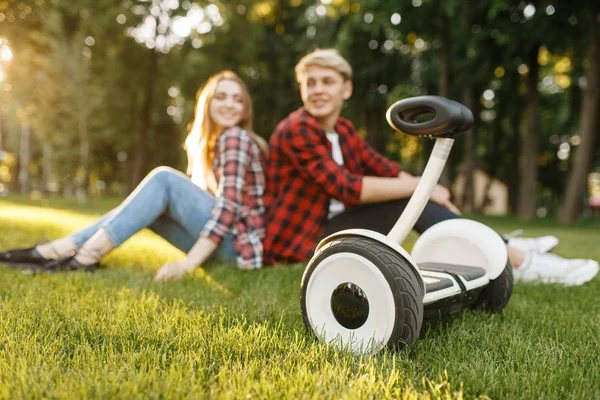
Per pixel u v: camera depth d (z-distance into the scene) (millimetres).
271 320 1853
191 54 16562
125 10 14945
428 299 1505
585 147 11438
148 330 1622
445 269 1812
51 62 12664
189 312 1904
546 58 15234
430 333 1767
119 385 1181
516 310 2154
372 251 1441
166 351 1462
